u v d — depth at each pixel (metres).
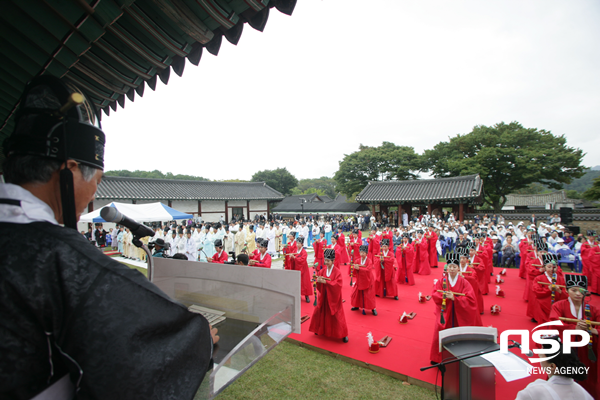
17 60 2.20
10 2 1.69
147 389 0.74
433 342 5.26
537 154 29.56
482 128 34.81
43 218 0.85
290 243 10.14
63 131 0.95
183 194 30.61
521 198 45.12
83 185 1.01
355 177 41.88
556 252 12.43
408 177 40.31
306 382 5.02
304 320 7.73
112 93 3.27
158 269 2.42
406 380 5.02
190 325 0.90
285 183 60.81
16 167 0.93
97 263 0.80
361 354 5.82
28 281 0.71
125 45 2.47
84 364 0.70
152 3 2.07
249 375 5.25
